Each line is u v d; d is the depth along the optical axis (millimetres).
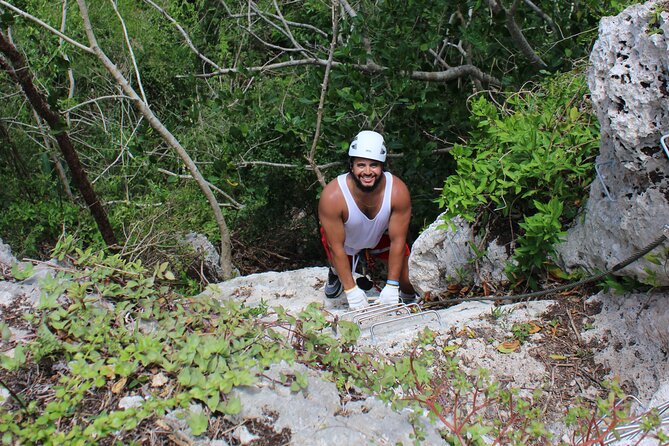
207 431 2365
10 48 6438
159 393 2492
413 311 5078
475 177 4863
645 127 3486
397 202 4852
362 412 2520
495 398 3137
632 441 2789
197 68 10609
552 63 7656
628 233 3779
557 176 4648
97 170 9461
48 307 2773
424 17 7723
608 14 6605
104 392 2502
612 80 3600
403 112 8023
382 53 7590
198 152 9797
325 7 9031
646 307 3898
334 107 8016
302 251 10867
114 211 8469
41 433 2273
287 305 6039
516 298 4531
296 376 2514
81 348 2605
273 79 10266
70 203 8250
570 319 4141
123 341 2686
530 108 5500
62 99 9625
